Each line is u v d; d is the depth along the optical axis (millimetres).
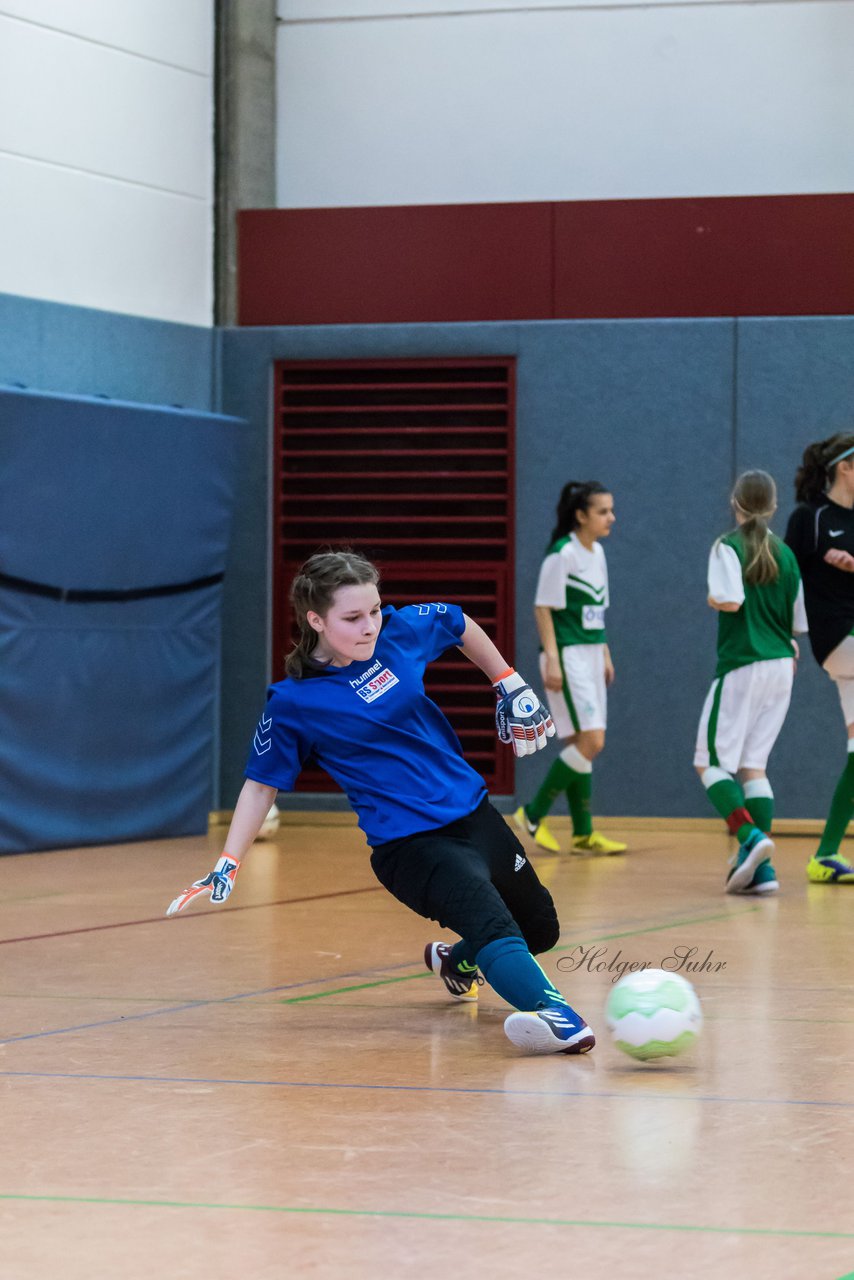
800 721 18391
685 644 18625
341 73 20234
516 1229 4887
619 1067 7090
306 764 7945
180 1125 6125
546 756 18906
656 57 19609
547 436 18859
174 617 17500
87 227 17953
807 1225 4922
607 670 16625
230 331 19391
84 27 17875
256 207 19828
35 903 12734
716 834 18406
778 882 14086
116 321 18172
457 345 19016
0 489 15484
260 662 19422
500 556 19078
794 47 19328
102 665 16703
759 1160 5625
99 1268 4562
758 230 18547
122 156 18328
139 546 16938
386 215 19203
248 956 10148
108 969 9703
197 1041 7664
